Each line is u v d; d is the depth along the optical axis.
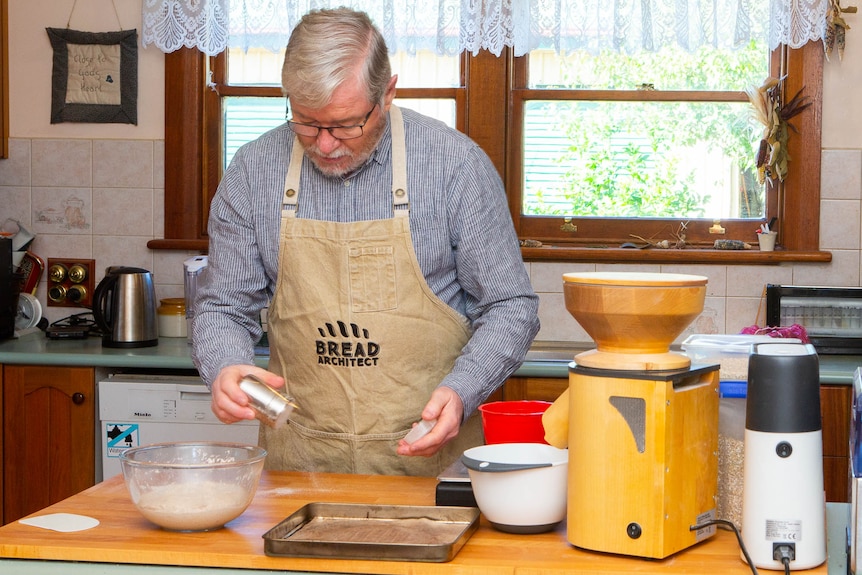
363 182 1.86
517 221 3.52
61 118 3.57
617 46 3.25
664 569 1.24
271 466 1.97
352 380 1.88
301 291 1.88
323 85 1.61
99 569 1.29
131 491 1.40
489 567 1.25
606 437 1.28
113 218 3.57
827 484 2.86
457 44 3.34
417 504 1.53
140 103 3.55
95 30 3.55
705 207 3.48
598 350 1.34
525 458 1.43
